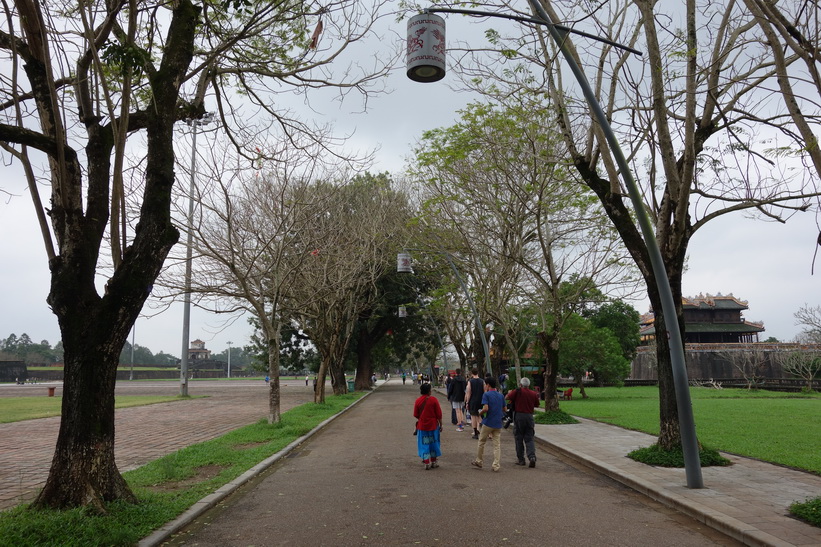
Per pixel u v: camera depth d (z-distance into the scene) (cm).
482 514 702
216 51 866
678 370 852
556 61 1209
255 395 4200
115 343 679
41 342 13525
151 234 697
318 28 856
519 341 3156
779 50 701
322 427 1888
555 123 1541
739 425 1728
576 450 1227
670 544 582
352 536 614
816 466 993
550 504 761
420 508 737
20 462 1146
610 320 5497
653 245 876
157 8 808
